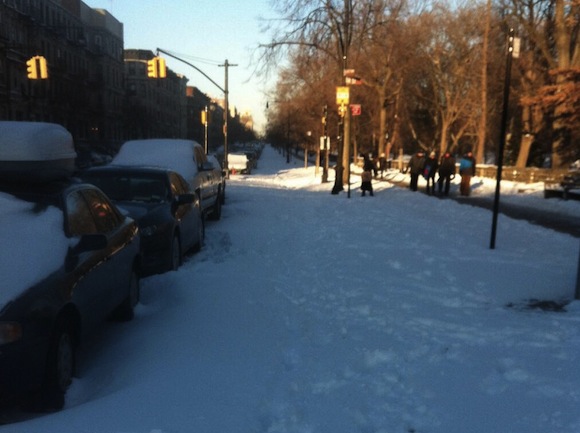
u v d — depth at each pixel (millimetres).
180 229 9344
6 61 51625
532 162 38781
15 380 3943
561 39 29469
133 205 8836
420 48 44281
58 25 65375
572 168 26578
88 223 5594
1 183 5230
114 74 85562
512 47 10180
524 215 16406
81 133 71312
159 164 13328
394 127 51844
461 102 48781
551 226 14086
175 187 9969
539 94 25781
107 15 82062
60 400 4324
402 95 50812
